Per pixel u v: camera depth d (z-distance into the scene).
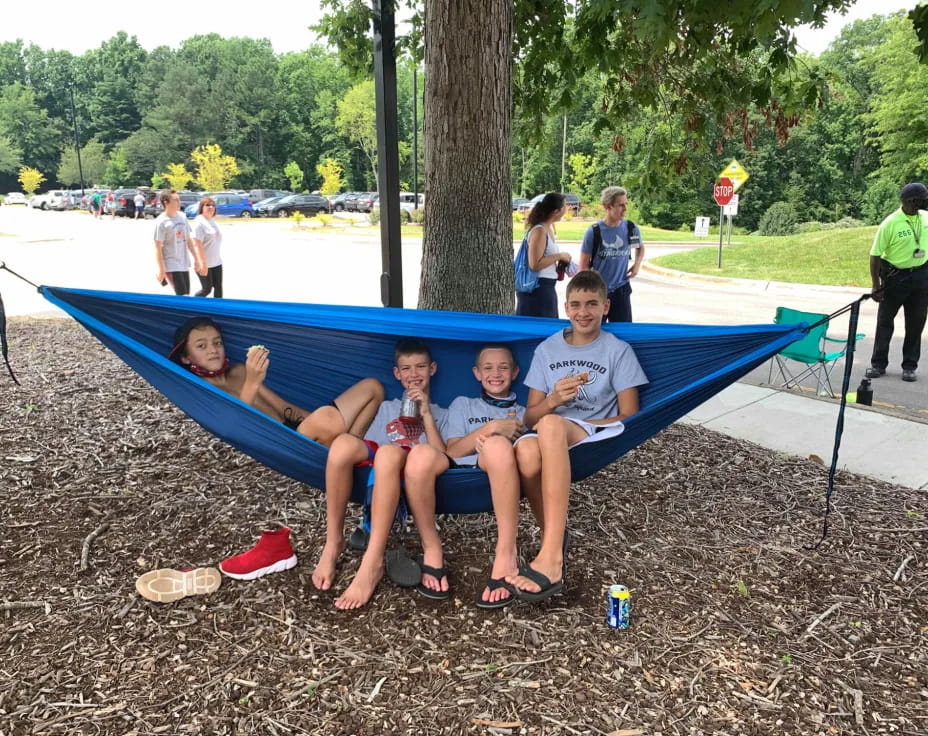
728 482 4.22
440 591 2.90
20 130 87.75
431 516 2.93
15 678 2.42
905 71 33.66
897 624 2.86
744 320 10.51
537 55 5.89
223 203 40.56
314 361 3.65
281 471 3.21
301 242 24.42
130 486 3.93
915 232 6.61
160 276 8.55
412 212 36.19
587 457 3.02
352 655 2.58
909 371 7.02
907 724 2.33
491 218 4.66
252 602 2.89
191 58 93.75
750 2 3.20
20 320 9.07
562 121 56.03
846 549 3.45
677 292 14.07
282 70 84.88
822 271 15.87
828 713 2.36
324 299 11.60
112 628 2.70
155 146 75.88
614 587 2.79
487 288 4.72
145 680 2.44
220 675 2.46
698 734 2.25
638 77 5.81
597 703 2.37
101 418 5.00
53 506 3.67
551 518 2.79
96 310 3.24
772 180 54.19
